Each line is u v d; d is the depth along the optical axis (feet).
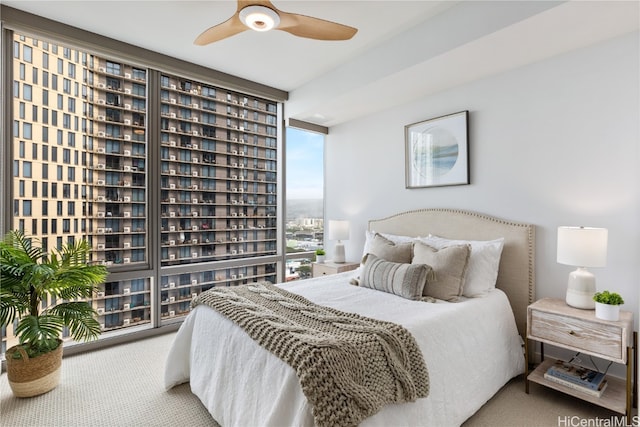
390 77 9.37
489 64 8.59
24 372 6.81
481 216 9.39
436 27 8.07
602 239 6.56
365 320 5.84
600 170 7.48
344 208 14.08
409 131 11.42
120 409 6.57
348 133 13.87
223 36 6.87
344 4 7.55
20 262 6.79
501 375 7.11
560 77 8.07
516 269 8.59
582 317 6.38
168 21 8.27
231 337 5.93
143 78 10.33
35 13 7.95
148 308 10.52
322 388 4.20
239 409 5.30
